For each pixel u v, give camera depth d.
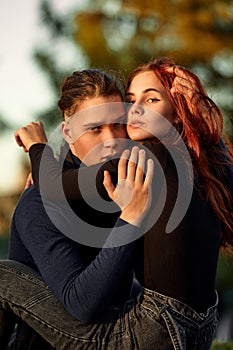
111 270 3.94
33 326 4.13
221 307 14.09
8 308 4.20
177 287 4.02
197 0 24.34
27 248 4.25
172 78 4.53
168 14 24.64
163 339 3.96
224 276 16.78
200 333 4.09
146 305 4.02
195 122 4.30
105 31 25.50
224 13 24.20
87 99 4.49
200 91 4.46
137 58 24.61
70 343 4.04
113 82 4.57
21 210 4.31
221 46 23.98
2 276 4.21
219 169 4.32
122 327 4.02
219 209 4.20
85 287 3.94
